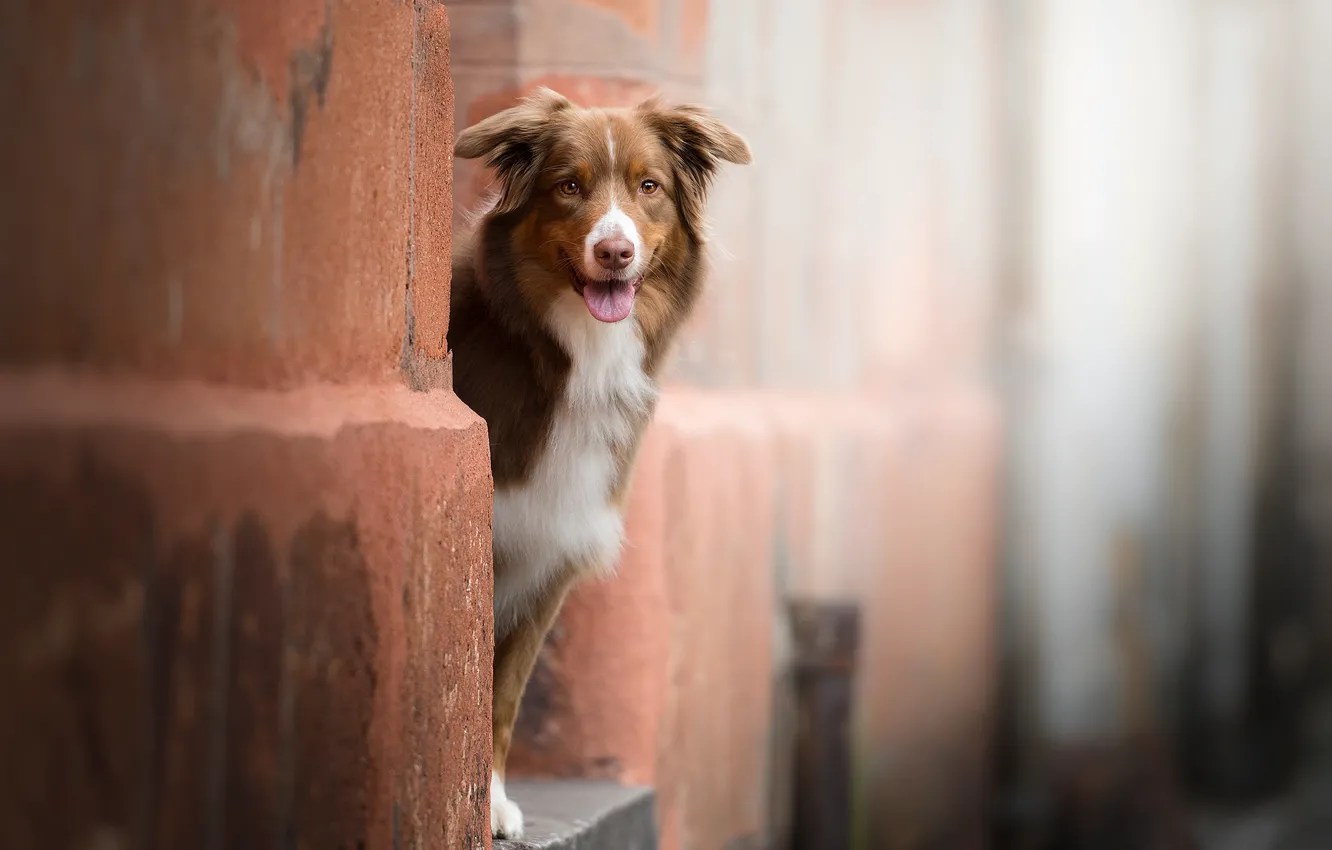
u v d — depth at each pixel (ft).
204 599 6.82
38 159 5.63
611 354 14.26
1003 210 50.06
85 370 6.03
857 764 30.37
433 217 10.37
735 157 14.99
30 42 5.57
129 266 6.28
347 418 8.40
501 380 13.75
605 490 14.44
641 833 16.47
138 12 6.28
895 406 34.27
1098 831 52.01
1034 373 50.37
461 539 10.20
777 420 23.82
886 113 33.60
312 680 7.93
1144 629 57.52
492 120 13.82
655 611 17.43
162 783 6.50
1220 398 60.54
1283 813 56.85
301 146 7.93
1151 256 56.34
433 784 9.65
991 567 47.06
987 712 46.65
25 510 5.56
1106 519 54.70
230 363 7.24
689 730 19.07
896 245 34.78
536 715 17.25
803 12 26.16
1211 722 60.39
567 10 17.03
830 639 24.20
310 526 7.86
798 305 26.13
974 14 44.21
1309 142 60.70
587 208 13.83
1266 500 62.90
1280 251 61.46
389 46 9.20
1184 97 57.06
